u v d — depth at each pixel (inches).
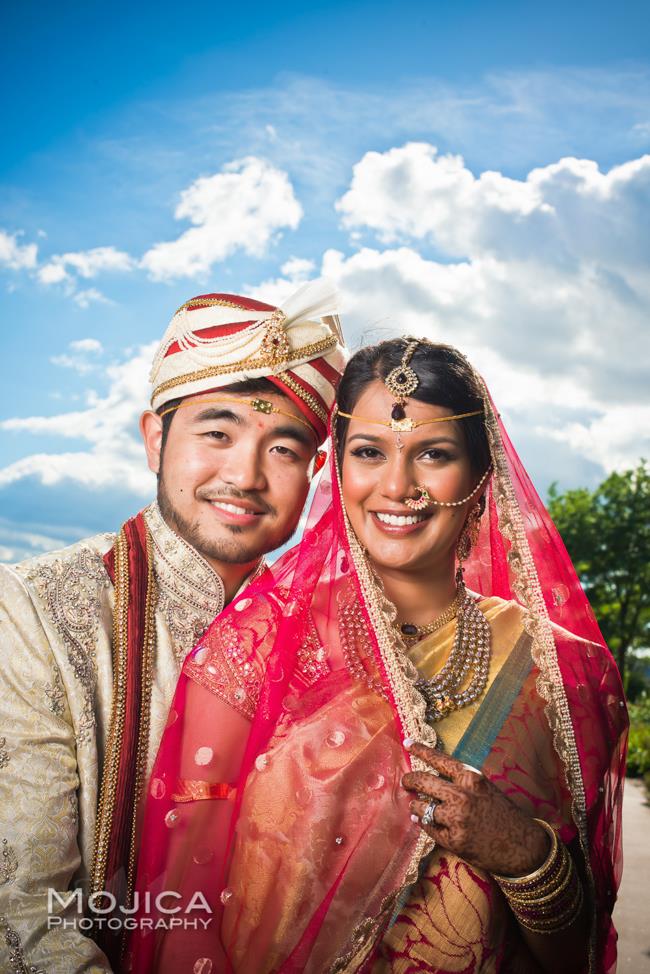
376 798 84.9
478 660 90.7
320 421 107.7
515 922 85.0
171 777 90.6
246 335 103.8
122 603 102.2
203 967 84.5
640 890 237.1
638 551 1375.5
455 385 87.9
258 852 84.4
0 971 82.0
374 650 88.8
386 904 81.2
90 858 92.3
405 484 86.0
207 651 93.3
